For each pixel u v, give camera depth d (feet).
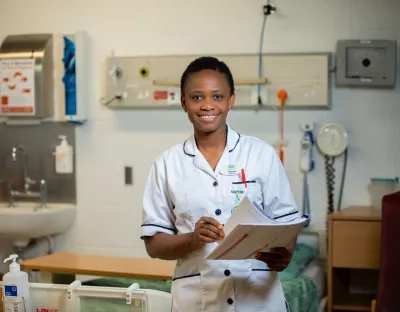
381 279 7.64
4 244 12.89
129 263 8.77
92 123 12.51
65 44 12.26
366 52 11.12
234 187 5.45
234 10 11.81
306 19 11.55
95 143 12.51
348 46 11.15
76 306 5.44
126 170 12.39
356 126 11.52
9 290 5.43
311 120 11.61
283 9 11.61
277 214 5.59
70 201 12.66
